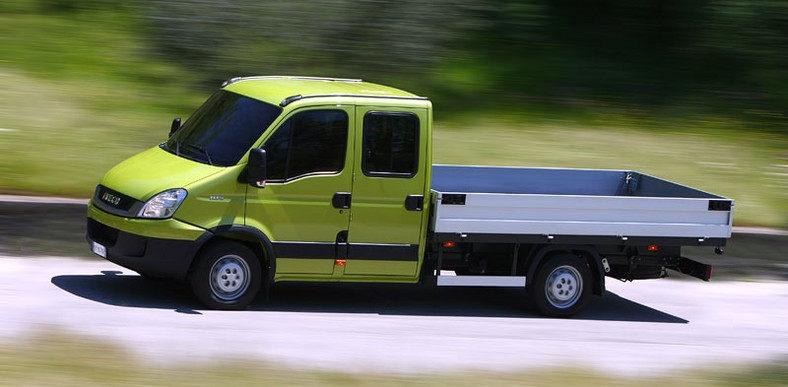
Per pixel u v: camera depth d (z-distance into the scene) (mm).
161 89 59188
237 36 64375
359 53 65125
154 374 26344
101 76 59562
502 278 39125
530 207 38344
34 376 25156
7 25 63438
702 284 49031
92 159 48719
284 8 66625
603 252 40688
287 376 27344
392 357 30875
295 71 62469
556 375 30031
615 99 68375
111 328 31422
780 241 50438
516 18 72812
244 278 35719
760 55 75125
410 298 41406
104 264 41500
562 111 65438
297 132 35719
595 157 58844
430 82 64625
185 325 32719
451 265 39062
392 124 36750
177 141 37906
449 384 27969
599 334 37625
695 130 66125
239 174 34906
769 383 31141
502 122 62375
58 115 53250
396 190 36844
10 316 31812
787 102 71188
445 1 71938
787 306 45531
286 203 35562
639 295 45969
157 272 34562
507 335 35969
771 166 61656
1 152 47625
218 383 26031
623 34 74875
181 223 34281
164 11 65438
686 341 37625
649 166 58719
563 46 72438
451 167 44031
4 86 55781
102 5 66562
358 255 36750
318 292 40688
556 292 40000
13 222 41500
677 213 40312
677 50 74625
